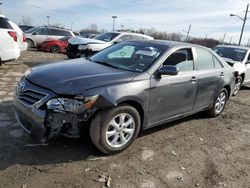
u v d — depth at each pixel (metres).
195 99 5.36
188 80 5.00
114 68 4.49
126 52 5.00
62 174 3.50
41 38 18.81
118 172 3.69
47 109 3.54
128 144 4.24
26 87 3.87
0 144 4.01
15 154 3.80
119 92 3.84
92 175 3.55
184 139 5.01
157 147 4.54
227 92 6.52
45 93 3.62
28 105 3.69
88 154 4.01
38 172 3.48
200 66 5.47
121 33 12.53
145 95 4.20
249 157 4.64
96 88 3.70
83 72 4.08
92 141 3.82
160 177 3.71
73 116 3.58
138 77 4.18
